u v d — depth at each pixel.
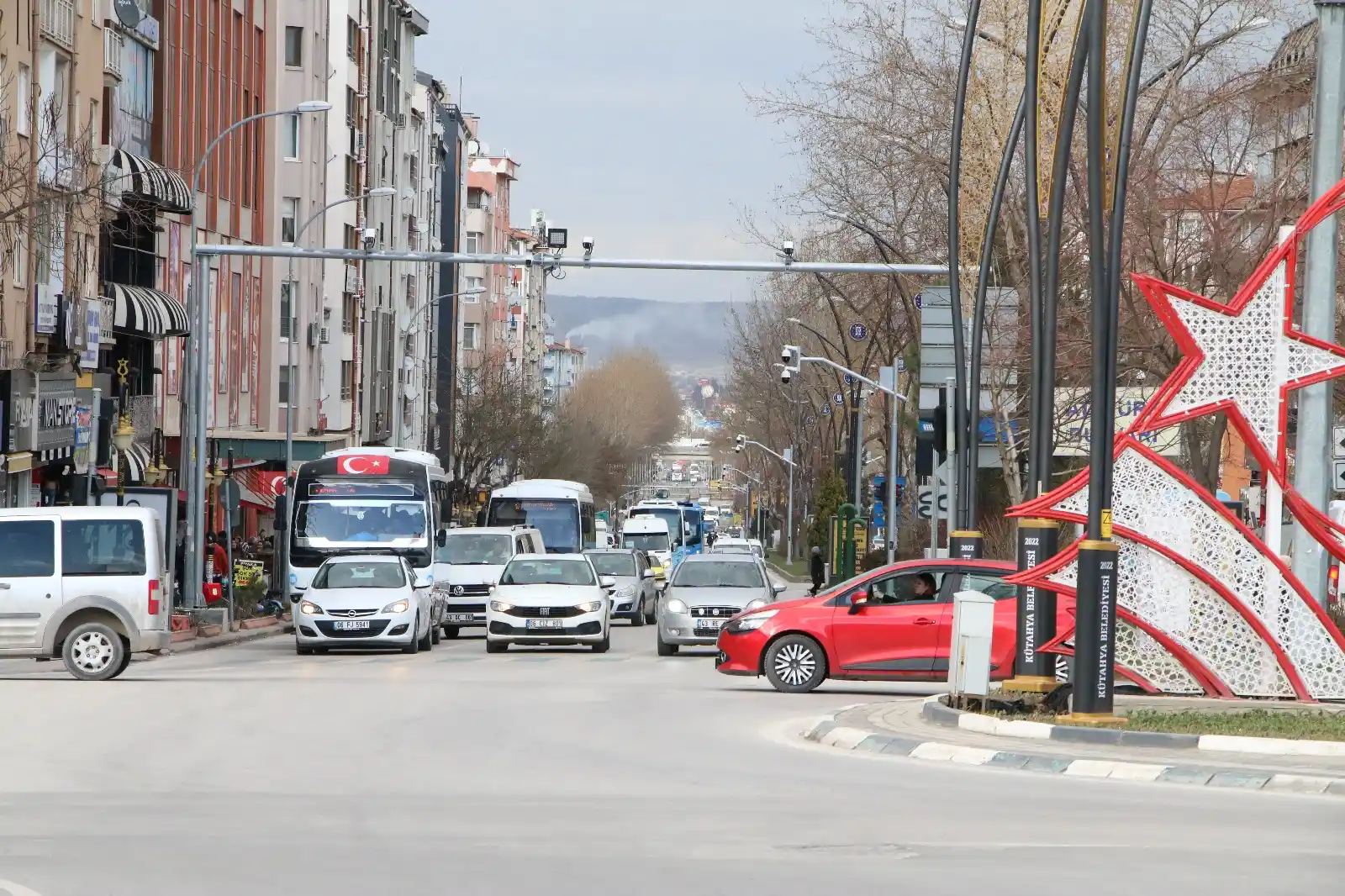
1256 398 64.19
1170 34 120.62
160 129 170.12
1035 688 60.66
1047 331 62.00
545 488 171.12
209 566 149.38
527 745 52.38
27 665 88.06
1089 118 52.91
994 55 117.44
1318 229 65.88
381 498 119.50
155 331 155.88
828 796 40.47
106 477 148.12
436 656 102.69
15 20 120.81
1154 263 110.94
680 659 99.88
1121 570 64.69
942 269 107.25
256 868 29.64
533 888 27.81
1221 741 48.88
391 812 37.19
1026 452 133.62
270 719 59.56
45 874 28.97
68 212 109.69
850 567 155.12
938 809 37.88
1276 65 121.94
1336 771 43.78
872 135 140.38
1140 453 64.69
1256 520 158.25
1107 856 31.12
